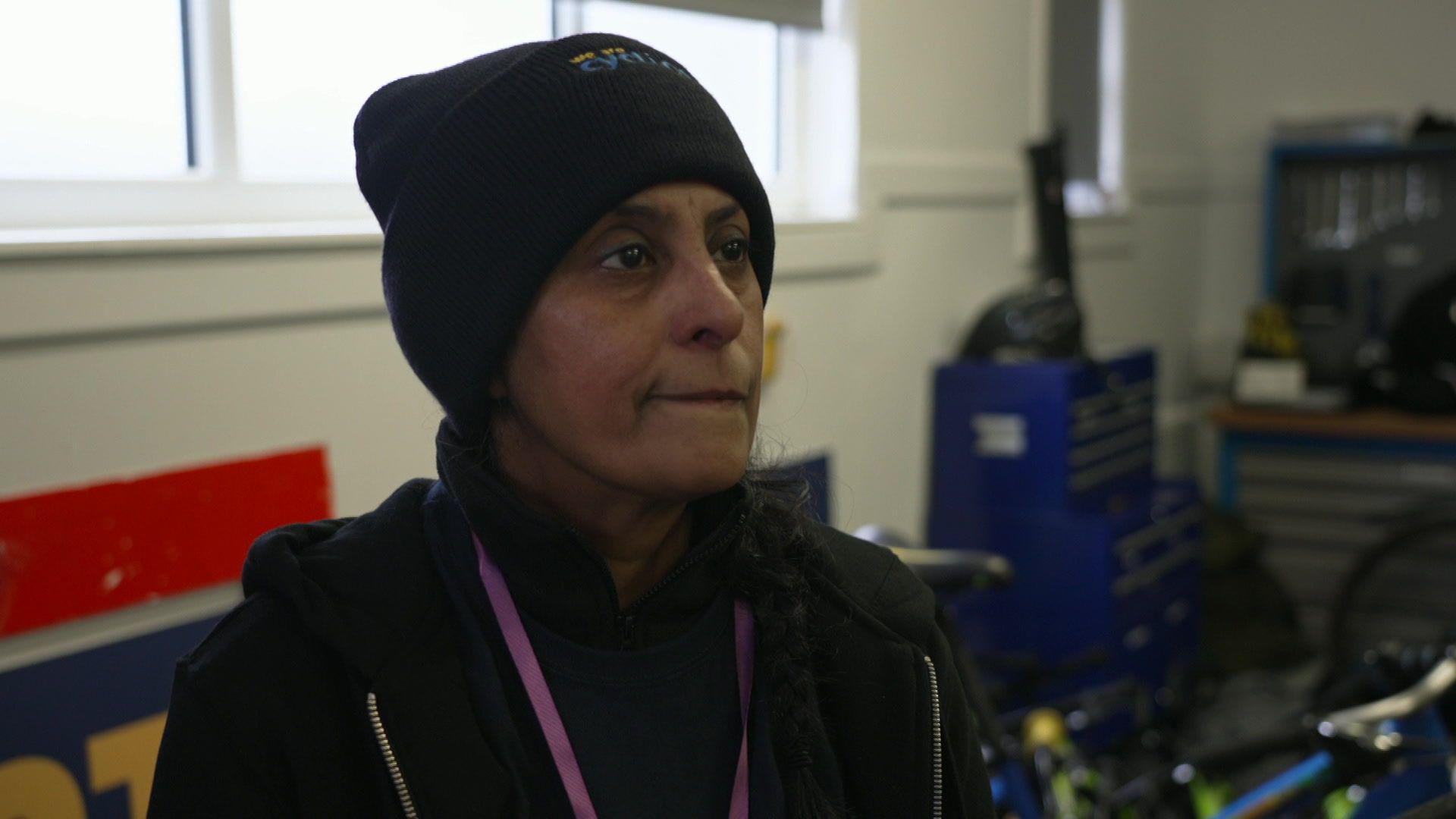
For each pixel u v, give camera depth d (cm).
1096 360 325
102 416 165
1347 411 415
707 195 75
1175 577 347
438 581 79
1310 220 453
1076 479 316
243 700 71
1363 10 469
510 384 77
